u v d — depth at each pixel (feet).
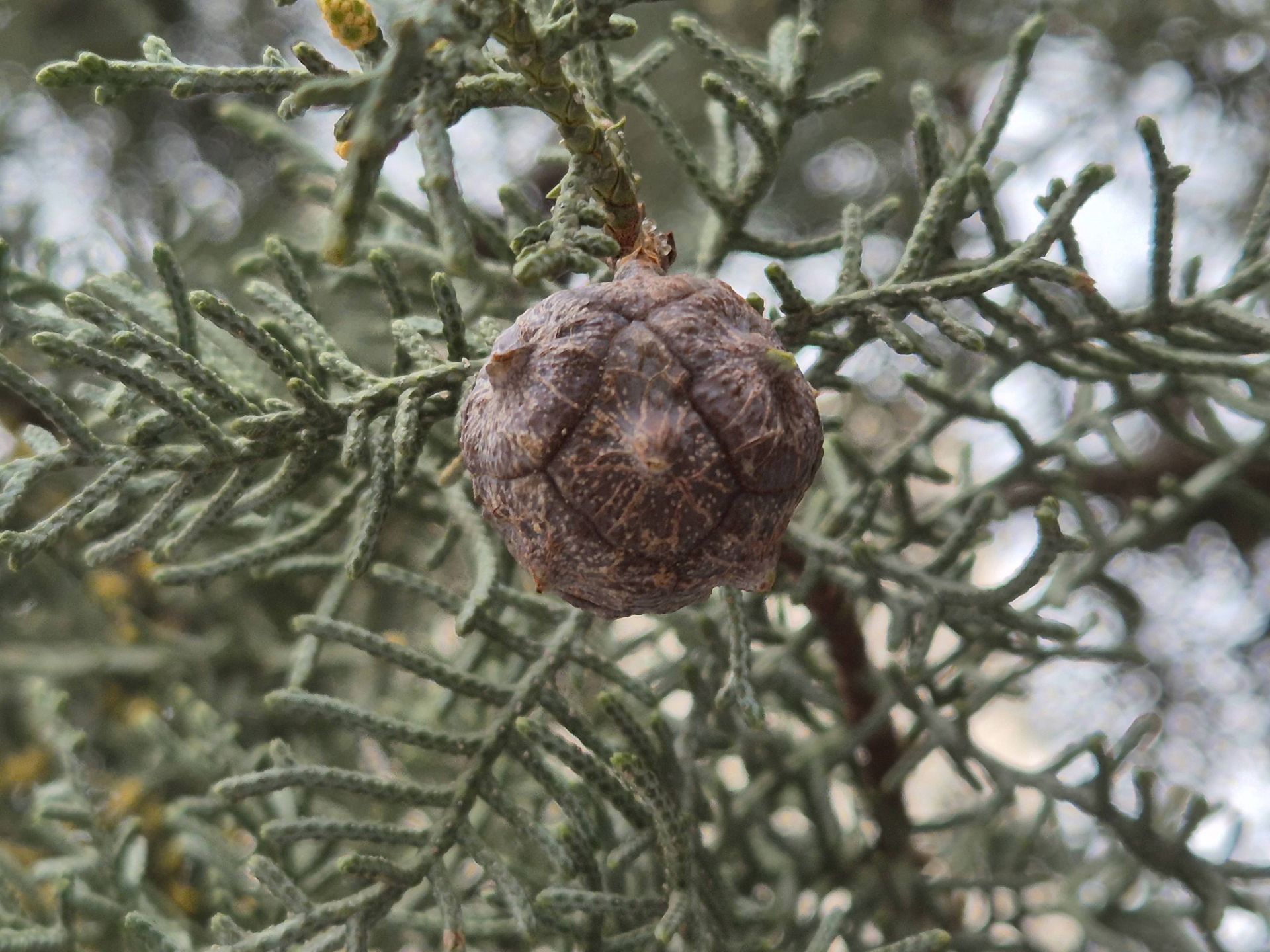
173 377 0.47
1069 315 0.48
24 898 0.56
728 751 0.56
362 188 0.31
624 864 0.46
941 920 0.58
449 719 0.65
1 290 0.43
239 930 0.43
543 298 0.53
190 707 0.60
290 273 0.47
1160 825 0.58
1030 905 0.60
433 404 0.44
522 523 0.37
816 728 0.59
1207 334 0.49
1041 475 0.57
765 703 0.64
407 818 0.70
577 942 0.45
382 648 0.46
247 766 0.57
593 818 0.53
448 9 0.32
